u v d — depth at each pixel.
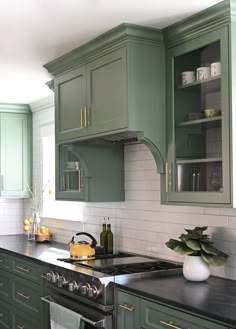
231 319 2.13
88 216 4.61
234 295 2.58
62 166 4.31
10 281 4.54
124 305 2.85
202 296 2.56
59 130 4.01
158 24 3.04
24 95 5.20
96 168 3.98
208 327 2.26
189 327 2.37
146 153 3.82
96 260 3.64
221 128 2.73
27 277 4.16
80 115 3.67
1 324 4.80
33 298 4.06
